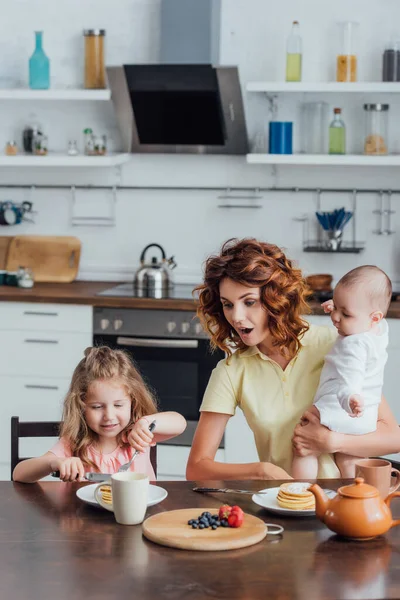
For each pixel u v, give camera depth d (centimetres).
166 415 263
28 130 530
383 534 199
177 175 541
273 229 536
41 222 556
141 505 203
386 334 263
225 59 525
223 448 463
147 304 471
